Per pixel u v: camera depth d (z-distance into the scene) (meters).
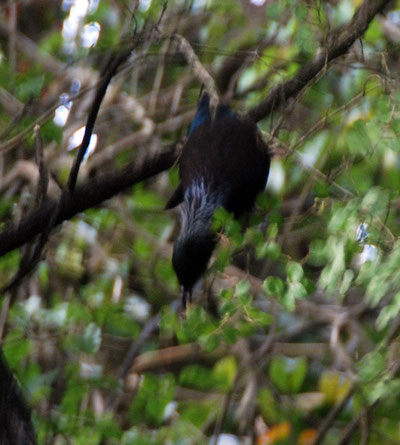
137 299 13.48
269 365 13.25
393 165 10.11
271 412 11.81
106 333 13.10
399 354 9.20
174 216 13.32
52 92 12.74
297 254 11.13
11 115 11.83
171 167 9.59
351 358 12.45
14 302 11.54
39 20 15.22
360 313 12.39
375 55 10.92
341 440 10.44
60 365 11.66
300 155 10.62
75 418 9.79
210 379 11.23
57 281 13.05
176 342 13.32
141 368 12.85
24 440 7.59
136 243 13.19
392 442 12.01
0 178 12.60
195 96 13.57
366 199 7.94
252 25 13.03
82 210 8.73
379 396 8.68
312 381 13.67
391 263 7.75
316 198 9.18
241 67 12.50
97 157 12.88
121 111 13.55
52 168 13.01
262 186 9.95
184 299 9.66
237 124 9.99
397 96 8.52
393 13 13.06
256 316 8.25
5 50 13.84
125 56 8.38
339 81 11.86
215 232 9.23
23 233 8.59
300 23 10.10
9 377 7.63
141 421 10.33
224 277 10.40
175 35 9.27
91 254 13.23
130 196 13.41
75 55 12.15
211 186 9.67
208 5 12.63
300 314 12.30
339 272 7.82
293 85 9.80
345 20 10.50
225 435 12.22
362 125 8.50
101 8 11.59
